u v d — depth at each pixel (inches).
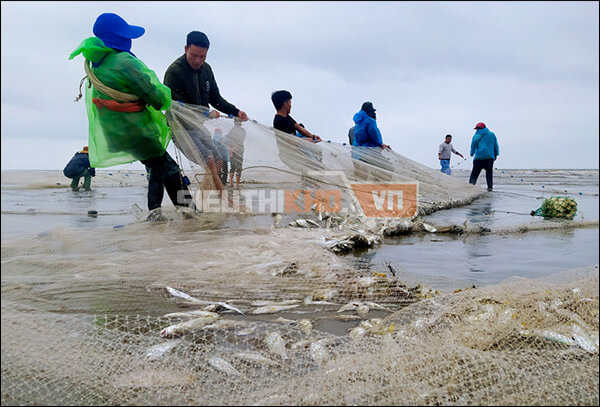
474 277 148.9
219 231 183.6
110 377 82.0
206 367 85.0
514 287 117.6
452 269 159.8
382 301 124.8
